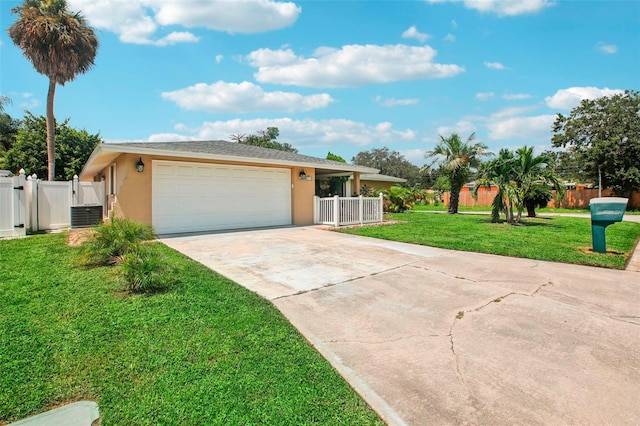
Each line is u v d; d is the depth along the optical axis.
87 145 23.67
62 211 11.43
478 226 12.92
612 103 26.12
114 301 4.11
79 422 2.13
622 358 3.01
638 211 24.64
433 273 5.94
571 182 29.33
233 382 2.58
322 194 19.69
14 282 4.74
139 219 9.64
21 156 21.42
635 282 5.38
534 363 2.93
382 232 11.16
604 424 2.18
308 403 2.38
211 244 8.63
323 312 4.12
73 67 17.41
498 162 13.88
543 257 7.19
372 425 2.18
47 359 2.82
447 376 2.74
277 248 8.19
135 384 2.53
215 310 3.95
